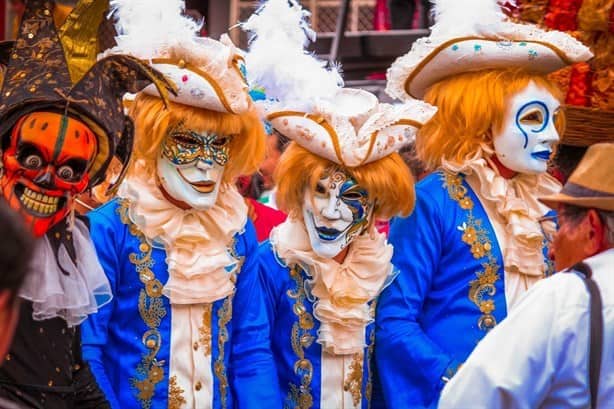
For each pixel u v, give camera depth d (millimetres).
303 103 5859
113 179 5609
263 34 5969
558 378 4449
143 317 5605
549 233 6328
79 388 4953
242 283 5871
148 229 5586
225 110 5535
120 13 5555
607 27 6801
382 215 6066
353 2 12875
